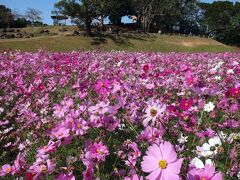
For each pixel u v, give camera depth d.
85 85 6.17
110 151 3.42
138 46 57.09
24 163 2.91
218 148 2.36
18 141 4.24
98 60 12.64
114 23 90.56
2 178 3.42
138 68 9.53
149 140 2.92
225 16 93.00
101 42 56.56
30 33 66.44
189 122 3.63
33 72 9.70
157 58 13.80
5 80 8.24
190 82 5.18
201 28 98.44
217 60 13.47
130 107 3.77
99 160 2.47
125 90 4.95
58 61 11.00
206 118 3.96
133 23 92.38
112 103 4.58
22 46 49.31
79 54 15.76
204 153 2.38
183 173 2.07
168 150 1.53
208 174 1.54
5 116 5.59
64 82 7.34
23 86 7.09
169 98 5.26
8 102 6.40
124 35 62.75
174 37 67.56
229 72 7.12
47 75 8.72
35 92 6.48
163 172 1.50
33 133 4.27
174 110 3.73
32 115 4.88
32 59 12.86
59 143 2.59
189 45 61.62
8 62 11.09
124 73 8.20
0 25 88.62
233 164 2.49
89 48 52.53
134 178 1.75
